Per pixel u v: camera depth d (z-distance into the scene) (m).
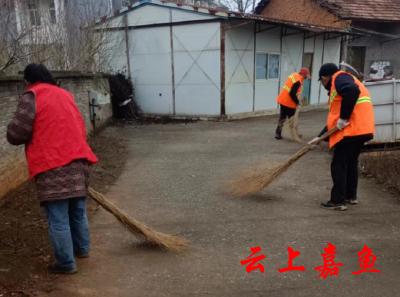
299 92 8.02
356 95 3.98
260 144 8.05
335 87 4.12
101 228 3.97
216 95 11.26
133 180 5.65
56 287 2.87
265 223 4.07
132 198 4.89
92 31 10.28
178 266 3.22
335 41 15.09
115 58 12.78
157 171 6.13
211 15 10.70
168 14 11.50
